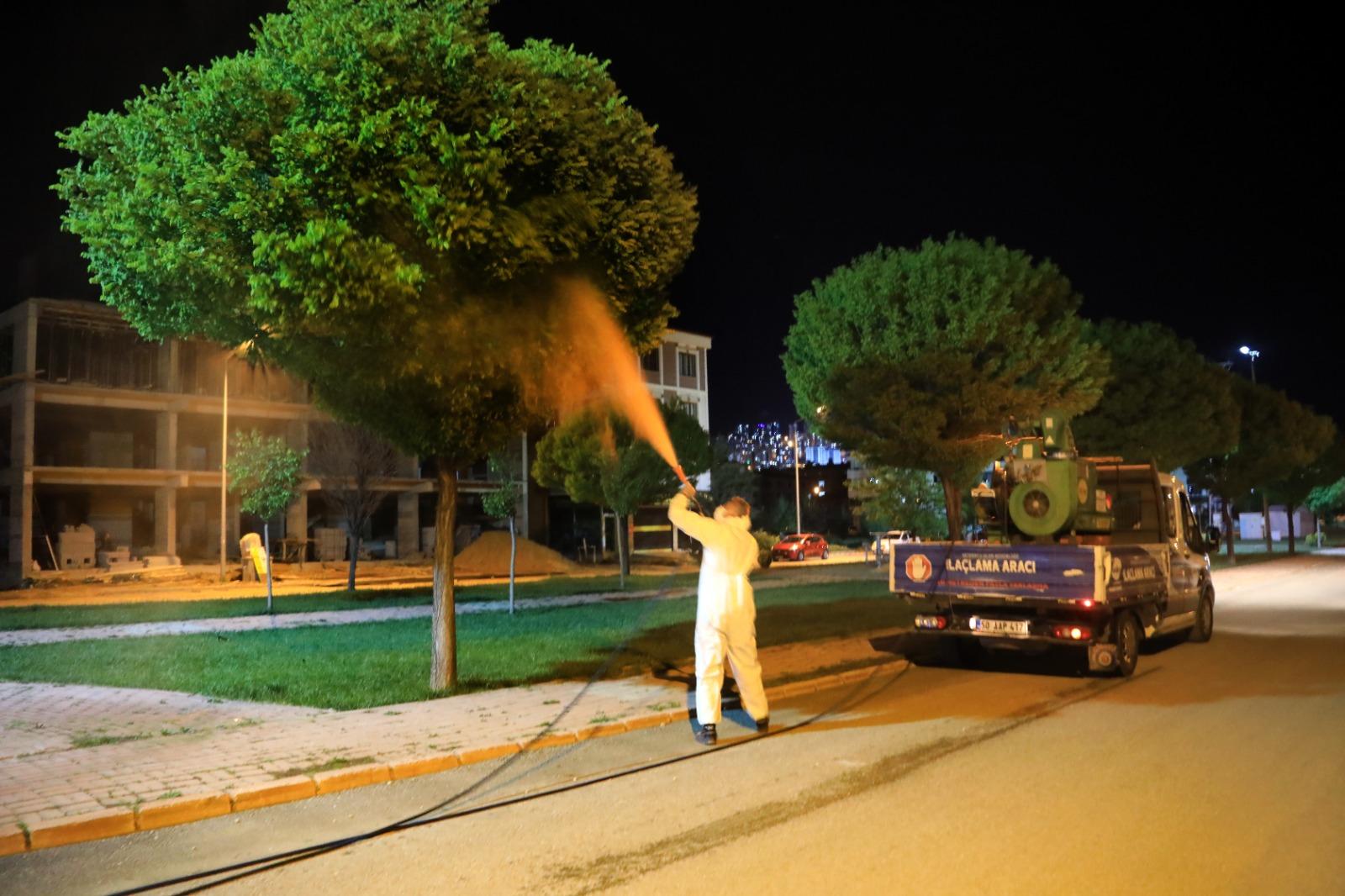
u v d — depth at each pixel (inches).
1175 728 341.1
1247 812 240.8
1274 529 3053.6
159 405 1605.6
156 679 432.5
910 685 441.4
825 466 3115.2
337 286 300.2
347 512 1125.1
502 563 1578.5
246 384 1728.6
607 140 367.9
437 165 313.4
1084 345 792.9
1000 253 780.0
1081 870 201.6
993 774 279.1
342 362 358.9
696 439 1480.1
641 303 393.1
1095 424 1205.1
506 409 397.7
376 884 198.5
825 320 804.0
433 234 309.6
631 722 344.5
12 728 330.6
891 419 753.6
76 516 1654.8
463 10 349.4
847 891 191.3
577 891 193.3
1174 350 1239.5
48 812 232.8
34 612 826.8
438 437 387.5
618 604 876.0
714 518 341.1
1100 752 305.1
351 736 316.2
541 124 339.0
